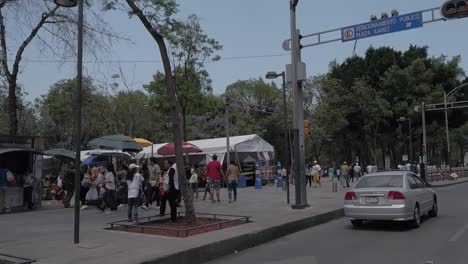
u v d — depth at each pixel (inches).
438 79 2107.5
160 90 1273.4
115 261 325.4
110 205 663.1
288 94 2241.6
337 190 1117.1
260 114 2672.2
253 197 909.8
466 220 569.0
